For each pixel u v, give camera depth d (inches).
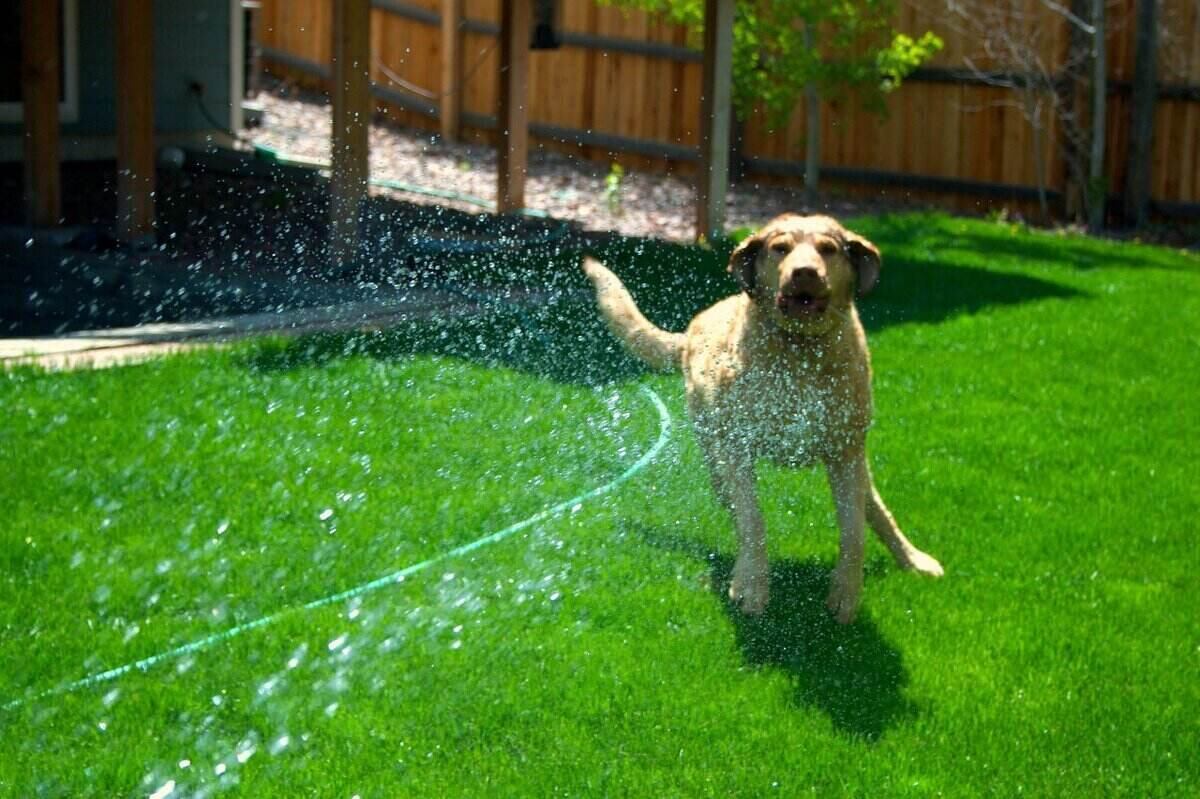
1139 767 184.9
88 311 300.7
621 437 253.0
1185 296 357.4
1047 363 302.2
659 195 468.4
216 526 219.8
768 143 516.1
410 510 226.4
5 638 196.2
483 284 334.6
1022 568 221.0
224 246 352.5
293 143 477.1
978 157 483.5
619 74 529.3
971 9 476.7
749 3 467.8
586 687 191.9
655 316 315.3
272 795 175.9
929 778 182.1
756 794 179.5
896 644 202.8
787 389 203.8
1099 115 454.3
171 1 434.0
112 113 422.6
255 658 194.4
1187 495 243.3
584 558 217.0
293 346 282.5
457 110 547.5
